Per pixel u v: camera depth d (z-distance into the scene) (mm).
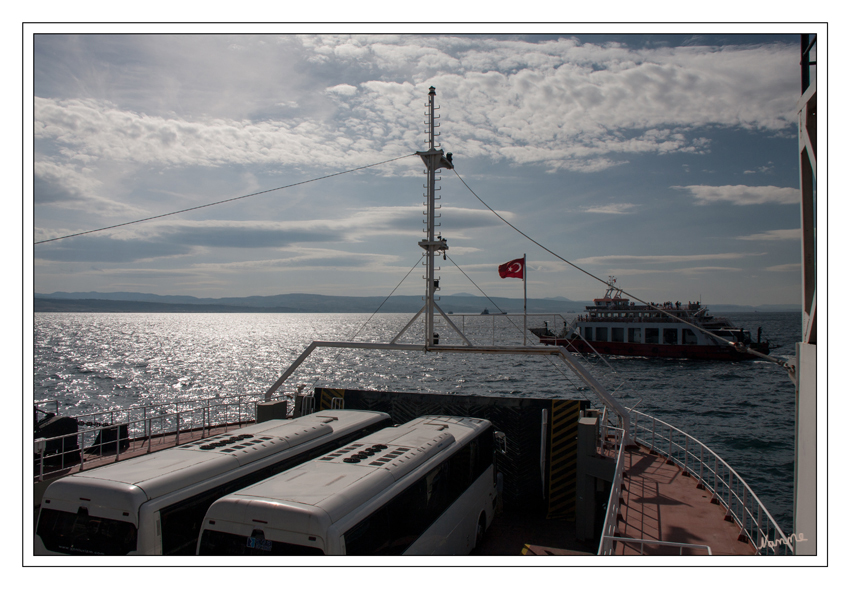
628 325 74938
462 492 11133
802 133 6801
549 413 14562
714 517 10367
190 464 8781
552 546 12445
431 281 16234
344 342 17047
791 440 35156
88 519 7578
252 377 70375
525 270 15391
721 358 69500
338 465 8758
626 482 12320
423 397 16094
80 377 68438
